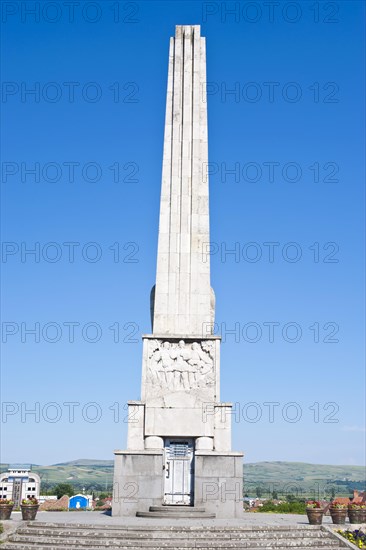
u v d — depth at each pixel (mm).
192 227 42531
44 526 31609
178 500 38188
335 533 30812
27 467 84938
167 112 44469
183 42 45844
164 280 41625
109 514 40094
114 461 37812
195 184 43250
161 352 39969
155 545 28531
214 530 30406
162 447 38562
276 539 30047
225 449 38438
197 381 39469
